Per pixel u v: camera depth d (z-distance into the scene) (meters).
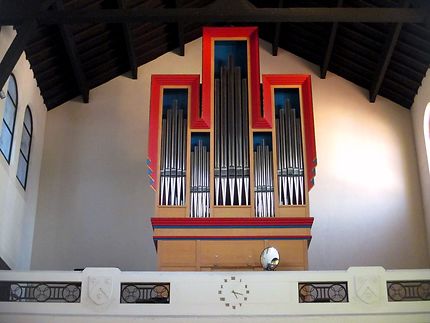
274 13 14.93
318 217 17.75
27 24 14.35
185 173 14.88
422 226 17.72
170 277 12.59
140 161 18.27
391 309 12.46
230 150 15.11
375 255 17.44
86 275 12.59
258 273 12.66
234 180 14.83
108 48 17.95
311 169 14.88
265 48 19.66
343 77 19.23
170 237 14.19
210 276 12.61
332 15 14.89
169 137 15.22
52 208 17.70
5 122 15.32
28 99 16.95
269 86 15.72
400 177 18.20
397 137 18.59
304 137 15.28
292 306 12.42
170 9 14.91
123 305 12.38
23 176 16.84
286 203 14.67
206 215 14.52
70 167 18.12
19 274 12.59
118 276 12.58
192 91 15.64
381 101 18.97
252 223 14.30
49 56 16.98
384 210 17.88
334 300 12.66
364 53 18.16
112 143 18.42
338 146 18.48
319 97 19.03
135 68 18.78
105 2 16.62
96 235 17.50
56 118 18.62
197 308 12.38
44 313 12.31
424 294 12.80
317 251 17.44
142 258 17.31
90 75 18.45
